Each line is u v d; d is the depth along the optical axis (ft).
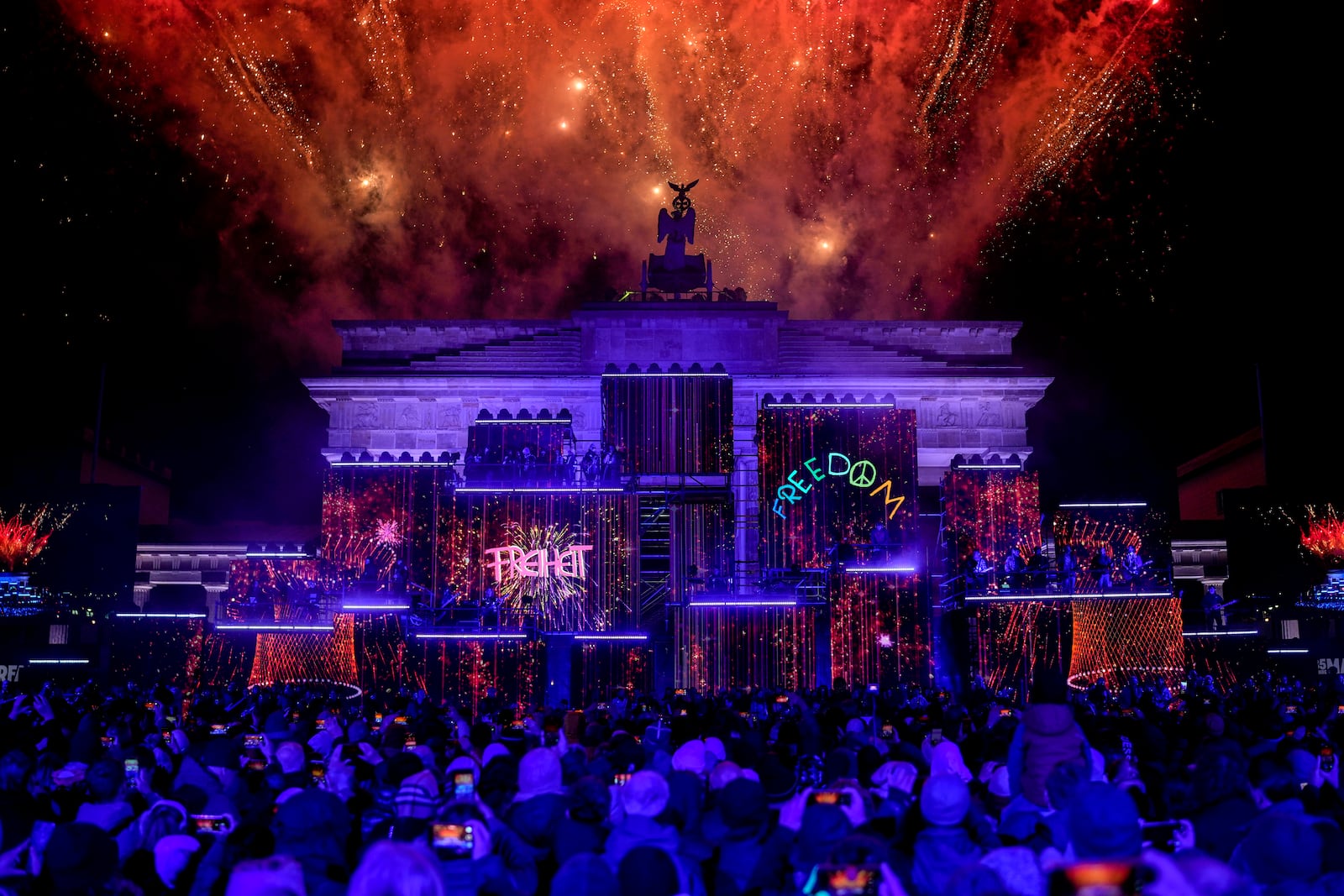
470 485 159.84
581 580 157.28
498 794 35.42
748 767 41.86
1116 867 17.46
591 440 203.51
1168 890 17.34
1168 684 145.38
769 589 162.09
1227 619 173.78
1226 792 34.24
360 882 17.94
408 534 160.97
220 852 28.86
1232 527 180.86
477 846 26.55
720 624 156.35
